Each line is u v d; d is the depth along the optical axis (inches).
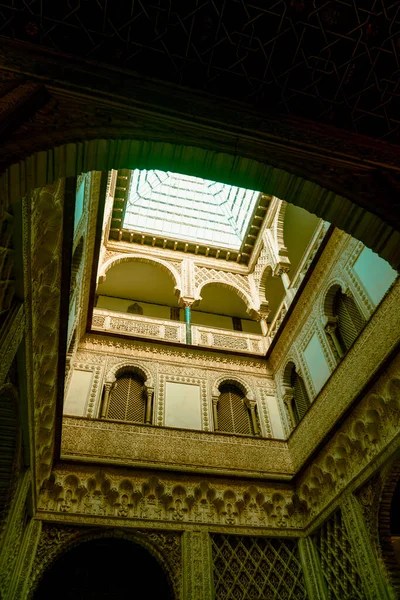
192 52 145.9
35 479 250.8
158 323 450.6
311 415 328.2
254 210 519.2
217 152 142.7
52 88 127.2
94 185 256.5
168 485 306.2
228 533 298.8
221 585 276.7
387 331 256.8
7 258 125.2
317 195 146.0
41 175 110.3
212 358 428.5
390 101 160.1
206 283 504.7
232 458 333.7
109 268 490.9
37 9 129.6
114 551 335.3
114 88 138.4
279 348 430.0
